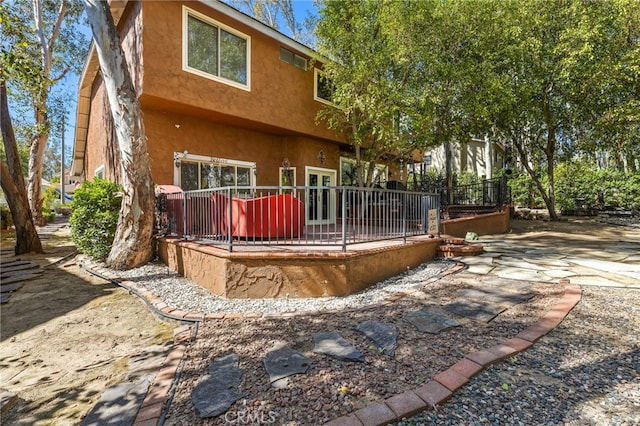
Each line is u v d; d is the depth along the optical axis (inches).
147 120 321.1
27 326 155.9
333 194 485.1
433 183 606.9
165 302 179.0
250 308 167.3
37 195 587.5
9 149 322.0
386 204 238.1
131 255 251.6
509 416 82.6
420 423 81.0
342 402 88.6
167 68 297.4
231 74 348.8
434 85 376.8
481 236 406.0
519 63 428.8
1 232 483.5
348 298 178.2
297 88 414.6
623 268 224.4
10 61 239.6
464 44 385.7
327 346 120.8
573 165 651.5
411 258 239.3
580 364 105.2
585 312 145.3
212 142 369.4
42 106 483.2
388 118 370.3
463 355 110.9
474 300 164.9
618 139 489.1
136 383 105.5
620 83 421.1
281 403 89.3
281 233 255.8
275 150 437.1
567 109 469.4
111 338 142.4
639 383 94.9
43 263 287.1
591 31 389.4
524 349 114.0
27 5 504.7
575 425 79.3
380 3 354.3
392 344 120.5
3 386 107.8
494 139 538.3
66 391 104.6
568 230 444.1
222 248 203.2
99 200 286.4
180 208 261.1
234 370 107.1
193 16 318.3
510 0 396.2
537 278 200.7
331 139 459.5
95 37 229.6
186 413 87.2
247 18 346.6
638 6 399.5
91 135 549.3
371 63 347.6
